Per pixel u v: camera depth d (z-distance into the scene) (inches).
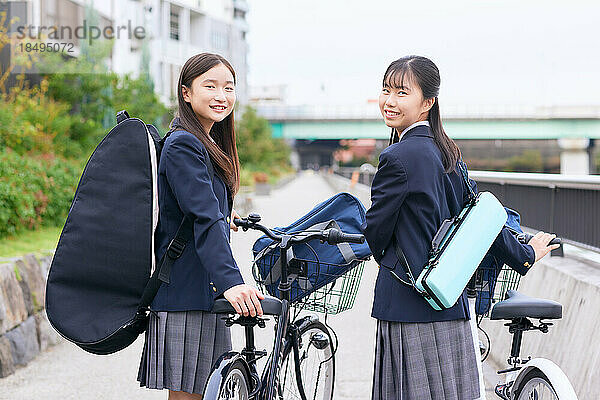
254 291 108.7
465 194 123.2
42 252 265.4
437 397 117.5
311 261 132.2
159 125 938.7
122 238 112.6
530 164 3523.6
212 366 118.0
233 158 130.6
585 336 165.2
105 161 114.7
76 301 113.3
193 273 116.7
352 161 4837.6
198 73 120.9
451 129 2433.6
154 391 200.4
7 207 309.6
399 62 120.6
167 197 116.2
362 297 338.3
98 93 798.5
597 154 2871.6
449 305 112.6
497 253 125.2
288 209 983.0
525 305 125.6
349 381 207.8
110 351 118.1
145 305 113.2
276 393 129.5
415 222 115.6
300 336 144.3
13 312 221.1
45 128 613.0
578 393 158.4
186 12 2273.6
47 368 222.5
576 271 192.1
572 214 230.5
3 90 655.1
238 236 568.1
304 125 2851.9
